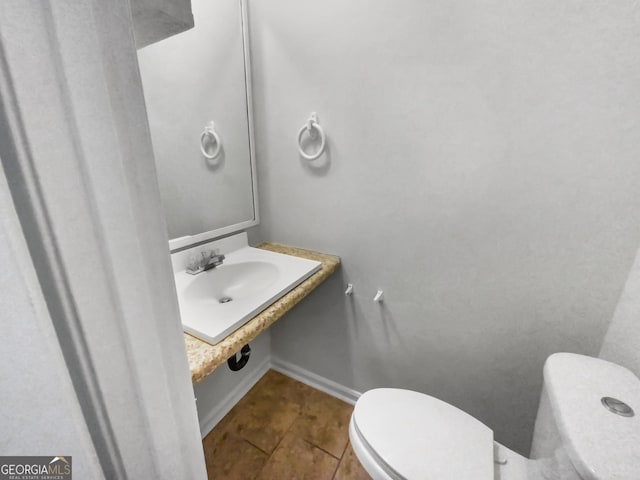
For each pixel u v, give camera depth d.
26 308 0.21
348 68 1.03
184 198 1.08
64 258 0.23
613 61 0.69
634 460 0.51
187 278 1.04
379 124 1.03
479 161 0.91
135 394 0.30
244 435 1.31
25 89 0.19
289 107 1.20
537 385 0.99
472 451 0.74
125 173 0.26
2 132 0.19
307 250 1.37
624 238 0.77
